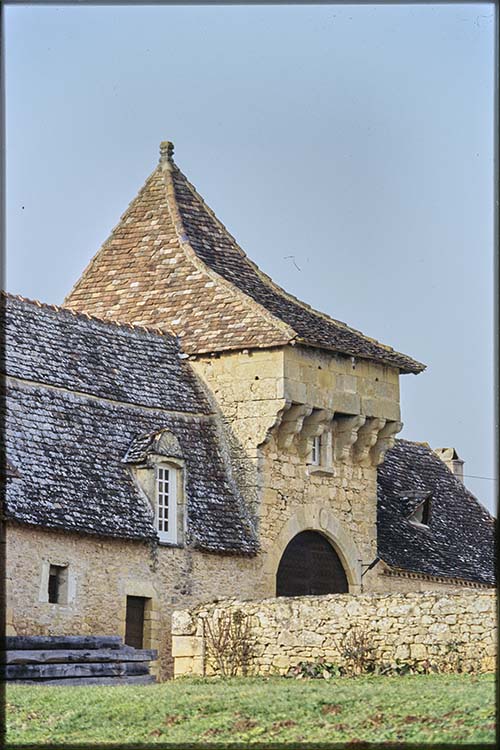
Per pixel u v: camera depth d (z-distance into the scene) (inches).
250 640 1503.4
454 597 1427.2
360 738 1107.9
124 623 1600.6
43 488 1549.0
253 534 1748.3
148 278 1904.5
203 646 1517.0
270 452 1776.6
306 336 1775.3
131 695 1280.8
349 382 1846.7
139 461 1648.6
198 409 1776.6
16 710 1241.4
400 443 2212.1
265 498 1759.4
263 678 1453.0
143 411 1716.3
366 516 1887.3
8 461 1534.2
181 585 1664.6
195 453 1743.4
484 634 1409.9
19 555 1505.9
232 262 1927.9
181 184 1994.3
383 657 1446.9
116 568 1601.9
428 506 2068.2
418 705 1179.3
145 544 1632.6
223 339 1786.4
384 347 1904.5
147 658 1507.1
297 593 1797.5
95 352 1717.5
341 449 1856.5
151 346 1786.4
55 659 1441.9
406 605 1445.6
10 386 1589.6
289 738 1122.0
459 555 2047.2
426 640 1432.1
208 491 1732.3
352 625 1462.8
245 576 1728.6
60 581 1551.4
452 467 2310.5
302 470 1809.8
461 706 1162.6
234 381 1782.7
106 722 1196.5
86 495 1587.1
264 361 1770.4
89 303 1908.2
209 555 1696.6
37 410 1601.9
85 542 1573.6
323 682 1380.4
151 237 1942.7
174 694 1278.3
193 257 1897.1
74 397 1649.9
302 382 1784.0
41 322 1684.3
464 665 1414.9
